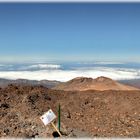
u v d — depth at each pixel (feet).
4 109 62.95
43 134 54.95
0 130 56.29
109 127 59.31
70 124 59.11
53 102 67.51
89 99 70.28
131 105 67.46
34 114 60.90
